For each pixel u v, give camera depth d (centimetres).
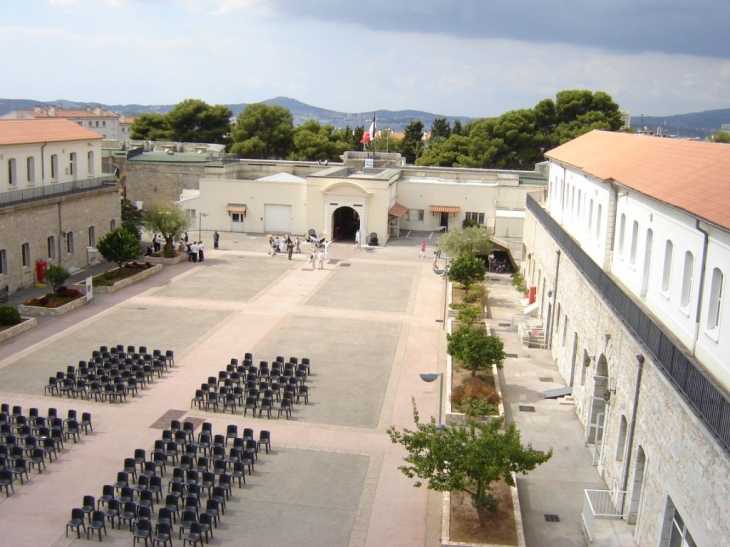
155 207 5472
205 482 2117
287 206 6750
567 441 2566
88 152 5384
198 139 10300
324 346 3550
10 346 3394
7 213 4206
